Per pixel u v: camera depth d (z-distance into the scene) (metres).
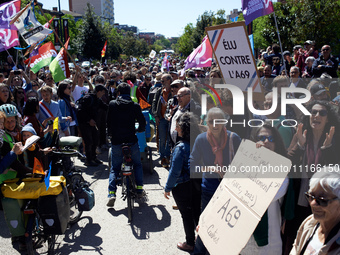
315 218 1.88
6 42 7.54
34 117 4.40
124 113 4.75
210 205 2.56
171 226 4.32
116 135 4.77
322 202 1.82
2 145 3.47
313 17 13.22
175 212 4.73
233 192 2.38
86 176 6.28
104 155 7.72
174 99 5.30
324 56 7.33
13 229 3.44
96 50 32.66
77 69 7.74
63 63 7.20
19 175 3.59
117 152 4.84
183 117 3.34
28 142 3.42
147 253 3.71
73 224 4.41
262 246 2.50
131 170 4.44
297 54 9.01
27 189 3.35
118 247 3.84
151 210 4.81
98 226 4.35
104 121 7.86
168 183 3.46
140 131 4.98
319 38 13.40
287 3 13.93
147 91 9.83
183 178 3.46
